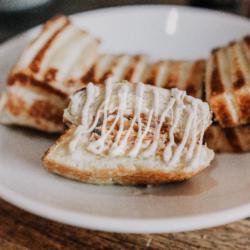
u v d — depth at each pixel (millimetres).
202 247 277
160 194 278
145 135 283
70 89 344
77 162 281
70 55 370
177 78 358
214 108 322
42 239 286
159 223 240
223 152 328
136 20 427
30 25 496
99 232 289
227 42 414
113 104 293
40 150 327
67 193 273
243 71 337
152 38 426
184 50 421
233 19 415
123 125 286
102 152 281
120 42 427
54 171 288
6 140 333
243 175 290
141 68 373
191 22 422
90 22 426
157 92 301
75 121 295
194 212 248
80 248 280
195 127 288
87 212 250
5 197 263
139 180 285
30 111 353
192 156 280
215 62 365
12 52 394
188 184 285
